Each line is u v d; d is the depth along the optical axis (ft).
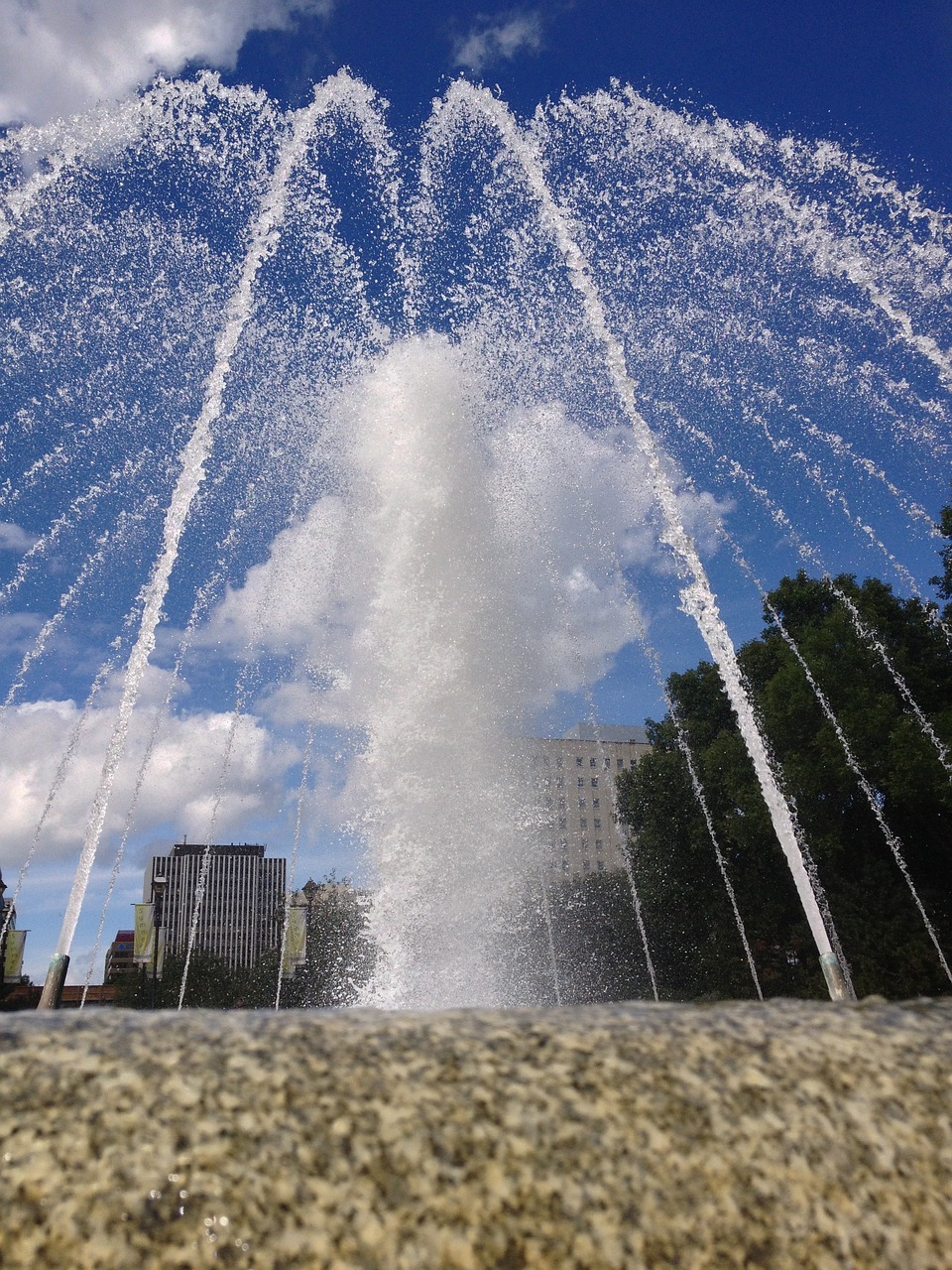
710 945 91.61
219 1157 5.63
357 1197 5.52
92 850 29.25
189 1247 5.16
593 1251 5.45
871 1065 7.20
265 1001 143.23
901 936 71.92
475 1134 6.01
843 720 71.61
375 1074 6.49
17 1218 5.21
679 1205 5.77
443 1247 5.33
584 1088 6.54
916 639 79.61
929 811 72.54
